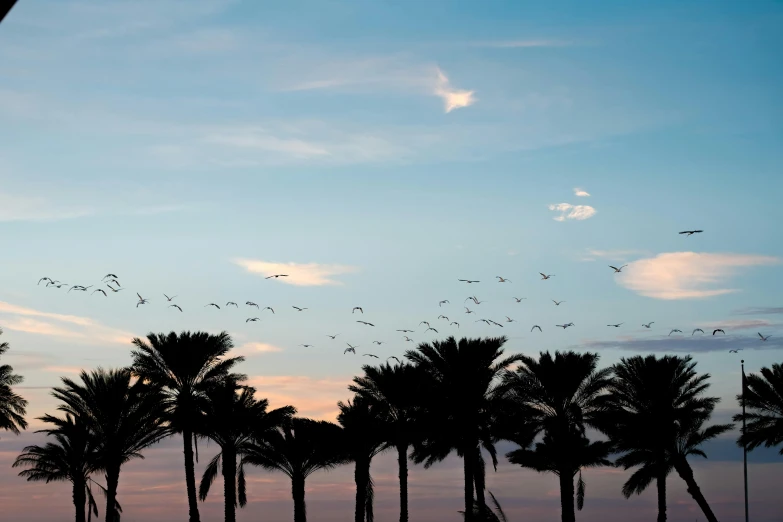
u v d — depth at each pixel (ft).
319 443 163.53
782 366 167.73
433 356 154.61
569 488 160.97
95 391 159.12
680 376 165.17
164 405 162.30
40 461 160.76
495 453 154.10
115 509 168.35
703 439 170.71
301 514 169.07
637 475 175.52
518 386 158.51
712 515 166.50
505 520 172.65
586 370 158.30
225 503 166.61
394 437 162.09
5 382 150.71
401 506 160.25
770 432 165.89
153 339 160.86
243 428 162.91
